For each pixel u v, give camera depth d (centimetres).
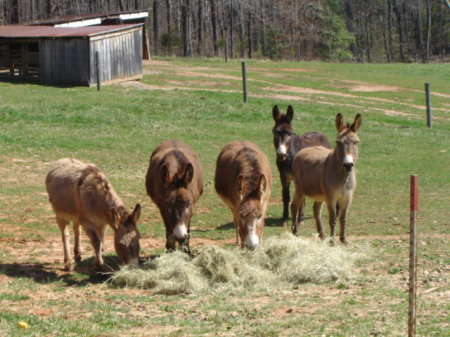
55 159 2023
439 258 1080
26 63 3650
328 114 3006
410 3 9344
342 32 8125
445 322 738
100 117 2611
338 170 1128
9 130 2341
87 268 1075
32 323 777
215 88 3678
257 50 8600
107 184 988
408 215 1480
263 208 976
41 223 1401
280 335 711
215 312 815
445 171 2020
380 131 2683
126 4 8056
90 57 3397
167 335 723
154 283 947
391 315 771
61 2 8250
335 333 708
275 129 1466
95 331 744
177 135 2409
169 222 1023
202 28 8656
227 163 1118
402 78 4703
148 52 5175
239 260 973
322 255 1005
